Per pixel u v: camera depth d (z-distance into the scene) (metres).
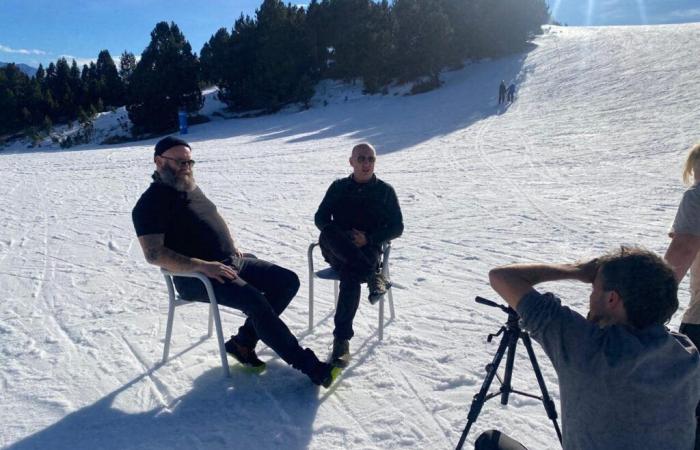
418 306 5.07
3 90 60.19
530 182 11.87
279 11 52.44
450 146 18.95
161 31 51.47
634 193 10.20
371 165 4.21
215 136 32.75
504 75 40.44
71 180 15.21
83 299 5.54
